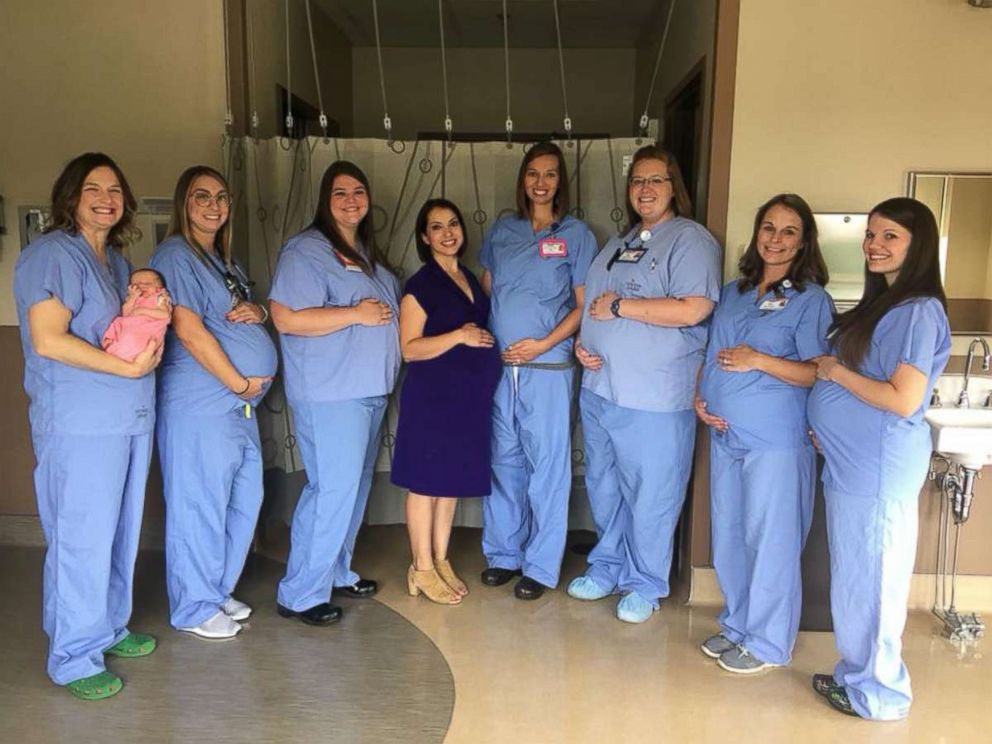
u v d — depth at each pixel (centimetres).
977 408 281
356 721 224
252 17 342
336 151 317
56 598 231
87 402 224
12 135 332
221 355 254
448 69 613
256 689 240
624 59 610
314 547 278
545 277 291
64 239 224
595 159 311
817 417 225
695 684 246
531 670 253
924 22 276
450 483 289
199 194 257
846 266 284
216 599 274
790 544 245
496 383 296
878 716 226
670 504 281
